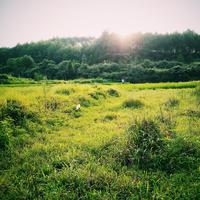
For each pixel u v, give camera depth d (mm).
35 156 6039
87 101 14086
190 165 5344
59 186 4668
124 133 7195
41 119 9266
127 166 5516
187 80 55031
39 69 80188
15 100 9688
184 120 9242
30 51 111062
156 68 66312
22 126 8289
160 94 18438
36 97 12180
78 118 10492
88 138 7484
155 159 5410
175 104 12906
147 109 12125
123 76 62406
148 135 5980
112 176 4902
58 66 79500
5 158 5914
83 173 4973
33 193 4438
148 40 95438
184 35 93000
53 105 11711
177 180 4793
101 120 10289
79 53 102688
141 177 4961
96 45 103625
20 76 81500
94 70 71125
